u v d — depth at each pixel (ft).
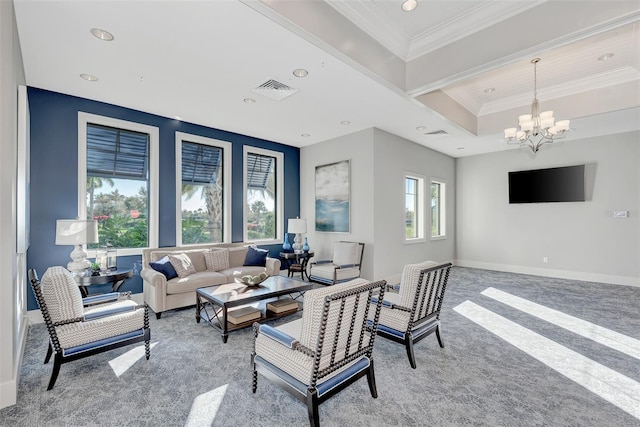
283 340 6.24
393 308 8.68
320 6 8.97
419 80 12.10
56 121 12.41
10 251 6.72
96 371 8.21
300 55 9.63
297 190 21.85
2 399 6.61
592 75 14.29
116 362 8.70
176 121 15.93
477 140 20.18
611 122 16.38
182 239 16.43
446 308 13.70
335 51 9.45
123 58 9.82
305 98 13.08
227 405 6.79
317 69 10.52
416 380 7.82
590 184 19.54
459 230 25.49
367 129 17.69
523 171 21.97
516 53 9.64
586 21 8.41
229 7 7.47
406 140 20.12
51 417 6.39
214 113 14.97
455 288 17.37
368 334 7.57
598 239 19.27
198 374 8.09
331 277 16.24
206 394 7.20
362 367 6.78
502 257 23.15
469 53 10.69
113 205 14.28
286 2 8.05
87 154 13.57
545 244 21.24
